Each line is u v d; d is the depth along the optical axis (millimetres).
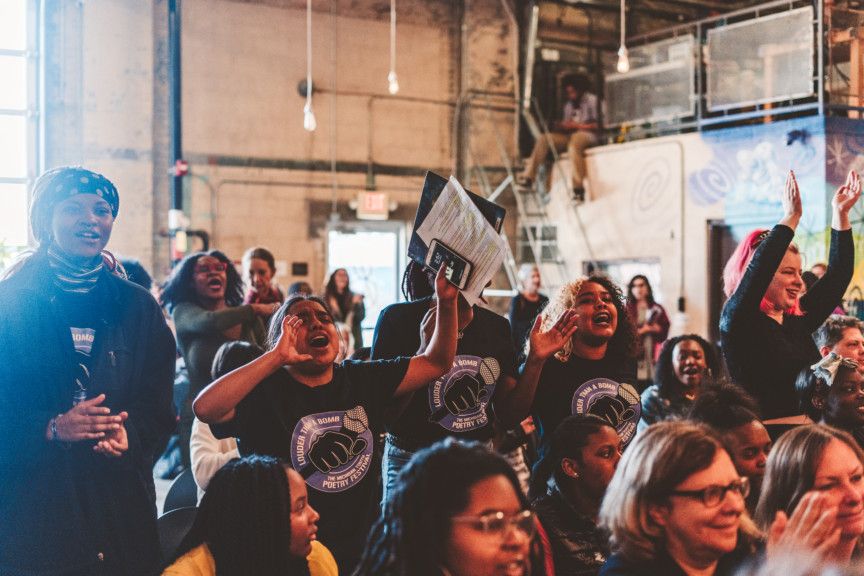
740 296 3648
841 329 4031
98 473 2938
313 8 12352
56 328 2891
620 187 12047
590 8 13602
